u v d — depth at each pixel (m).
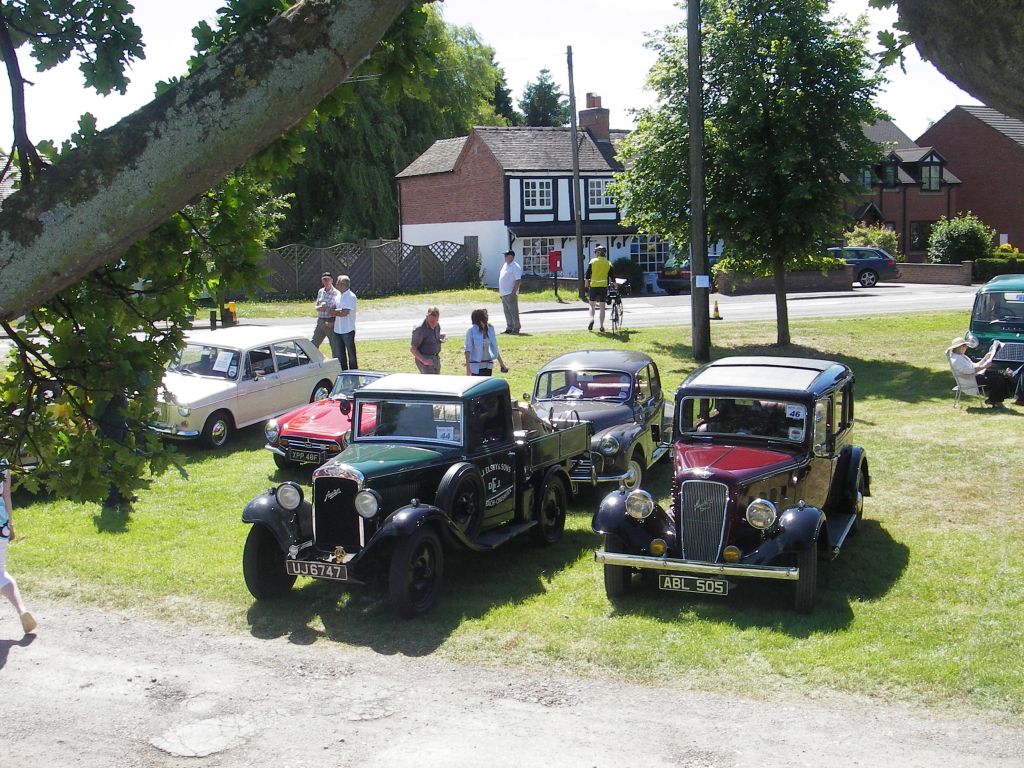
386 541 8.28
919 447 14.16
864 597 8.35
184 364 15.35
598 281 25.59
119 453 4.02
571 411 12.23
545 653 7.39
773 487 8.55
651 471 13.40
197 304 4.55
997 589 8.44
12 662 7.36
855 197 22.94
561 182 45.78
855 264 44.09
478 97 57.97
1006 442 14.39
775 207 23.25
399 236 50.72
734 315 30.97
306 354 16.58
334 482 8.31
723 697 6.56
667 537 8.58
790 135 22.53
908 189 56.66
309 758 5.85
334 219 50.62
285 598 8.71
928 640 7.34
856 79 22.11
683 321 29.08
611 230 46.69
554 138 47.22
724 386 9.22
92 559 9.64
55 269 3.21
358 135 48.53
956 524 10.48
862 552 9.55
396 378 9.81
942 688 6.55
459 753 5.86
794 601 8.12
